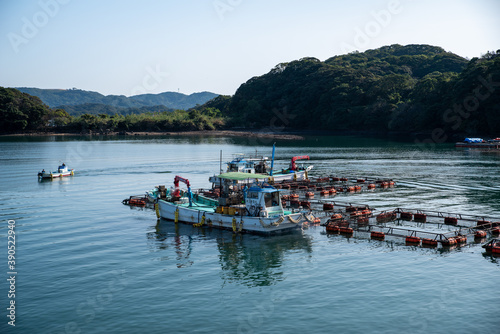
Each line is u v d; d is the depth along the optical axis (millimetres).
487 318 27672
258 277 35219
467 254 39406
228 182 52281
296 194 68438
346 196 69250
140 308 29922
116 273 36406
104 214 58406
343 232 47062
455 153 136500
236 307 29953
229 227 48500
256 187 48250
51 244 44562
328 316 28391
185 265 38281
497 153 134875
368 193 71625
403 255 39500
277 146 179625
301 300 30812
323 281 34031
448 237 42906
